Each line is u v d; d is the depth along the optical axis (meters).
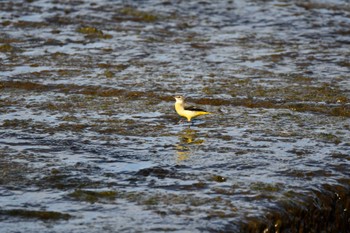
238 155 19.47
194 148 20.06
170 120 22.94
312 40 36.91
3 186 16.72
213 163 18.75
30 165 18.17
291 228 15.88
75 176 17.48
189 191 16.66
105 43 34.69
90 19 40.12
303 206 16.27
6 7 42.03
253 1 45.72
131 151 19.70
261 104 25.05
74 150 19.64
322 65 31.36
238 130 21.89
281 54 33.22
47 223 14.80
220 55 32.81
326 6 44.97
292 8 44.28
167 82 27.73
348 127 22.44
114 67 30.06
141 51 33.19
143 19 40.78
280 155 19.52
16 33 36.25
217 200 16.12
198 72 29.47
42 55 31.91
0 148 19.59
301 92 26.61
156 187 16.89
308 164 18.78
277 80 28.38
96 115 23.28
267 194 16.58
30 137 20.75
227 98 25.61
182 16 41.81
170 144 20.44
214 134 21.45
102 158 18.98
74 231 14.42
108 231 14.44
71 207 15.61
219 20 41.25
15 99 25.11
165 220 15.00
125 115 23.36
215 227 14.74
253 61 31.75
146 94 26.06
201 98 25.55
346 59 32.56
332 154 19.64
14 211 15.32
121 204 15.83
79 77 28.27
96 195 16.31
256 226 15.11
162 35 37.06
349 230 17.44
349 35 38.53
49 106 24.25
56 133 21.20
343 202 17.25
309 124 22.67
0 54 31.91
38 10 41.62
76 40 35.12
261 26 40.12
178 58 32.00
